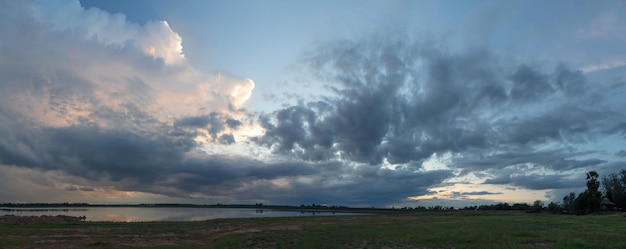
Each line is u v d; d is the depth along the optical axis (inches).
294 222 2044.8
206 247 1130.7
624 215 2055.9
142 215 3848.4
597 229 1223.5
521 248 870.4
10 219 2014.0
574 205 3134.8
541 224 1446.9
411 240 1074.1
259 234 1392.7
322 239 1185.4
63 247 1066.1
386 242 1064.8
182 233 1521.9
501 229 1263.5
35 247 1040.8
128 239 1284.4
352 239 1160.8
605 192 3440.0
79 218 2534.5
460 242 997.2
